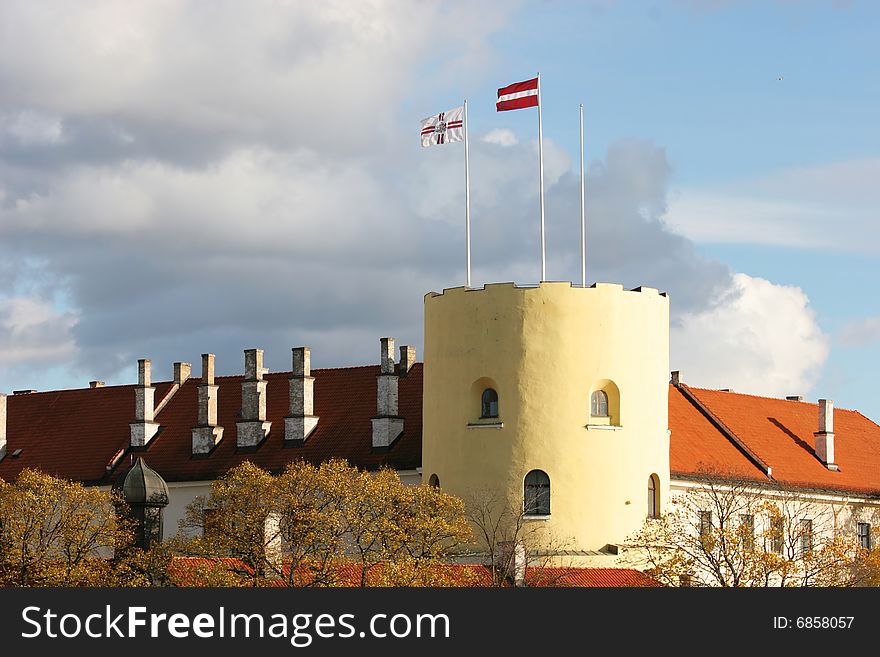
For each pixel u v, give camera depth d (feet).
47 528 284.61
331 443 368.68
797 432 424.87
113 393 418.10
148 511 295.07
